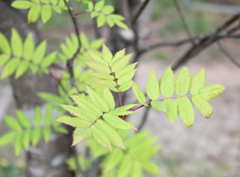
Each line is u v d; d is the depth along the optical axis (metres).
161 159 2.73
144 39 1.23
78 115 0.52
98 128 0.52
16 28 0.96
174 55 5.29
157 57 5.25
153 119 3.33
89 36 5.93
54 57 0.81
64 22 6.39
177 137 3.04
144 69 4.82
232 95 3.93
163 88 0.57
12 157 2.60
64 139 1.29
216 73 4.73
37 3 0.62
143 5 0.79
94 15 0.65
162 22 6.37
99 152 0.96
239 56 5.21
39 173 1.35
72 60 0.70
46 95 0.81
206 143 2.93
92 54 0.59
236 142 2.92
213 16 6.75
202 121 3.31
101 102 0.55
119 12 1.09
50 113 0.87
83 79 0.78
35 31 1.02
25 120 0.88
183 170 2.57
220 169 2.58
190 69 4.82
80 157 1.42
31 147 1.29
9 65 0.78
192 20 6.32
